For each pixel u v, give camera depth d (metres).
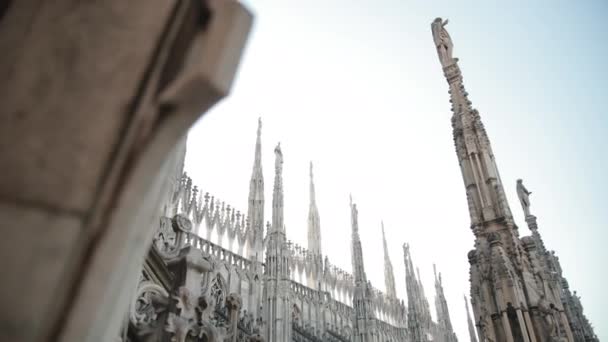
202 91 1.55
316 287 46.22
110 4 1.85
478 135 13.61
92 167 1.56
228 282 34.84
